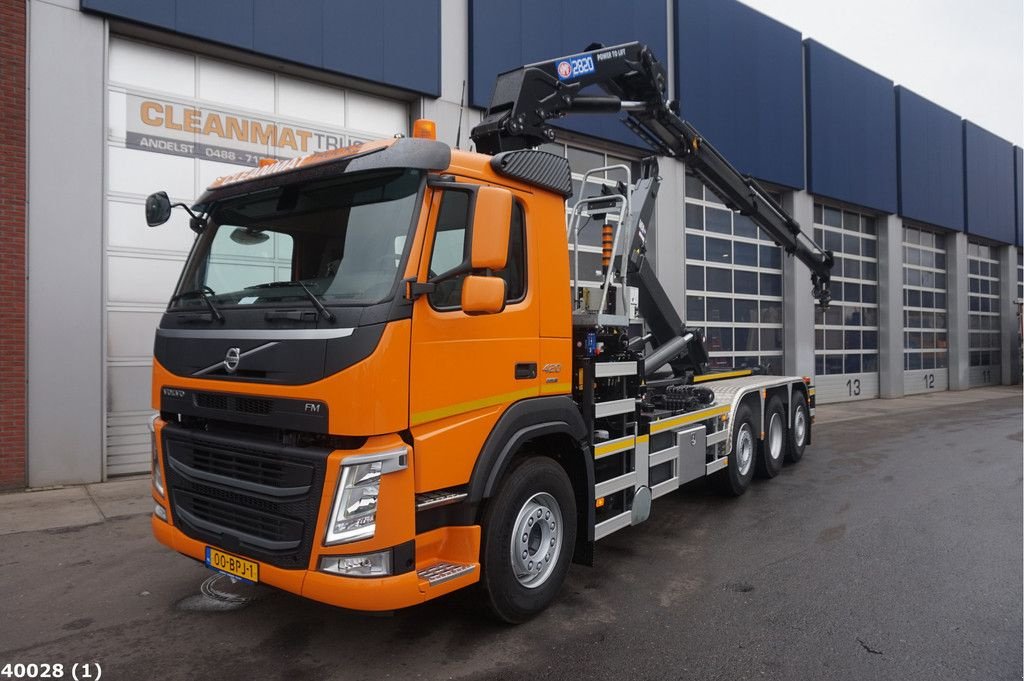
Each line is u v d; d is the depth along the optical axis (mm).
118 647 3703
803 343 17062
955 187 23125
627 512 4992
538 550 4117
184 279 4109
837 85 17797
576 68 5746
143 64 8242
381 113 10141
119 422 8109
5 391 7215
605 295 5363
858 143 18547
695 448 6258
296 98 9359
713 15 14445
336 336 3148
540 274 4160
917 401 19484
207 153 8680
